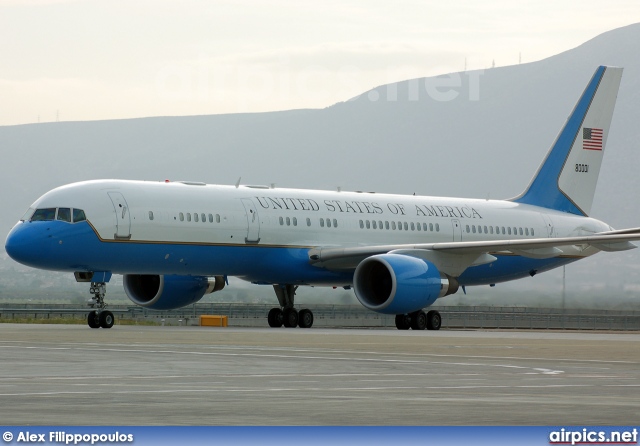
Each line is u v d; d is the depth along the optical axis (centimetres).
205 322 15588
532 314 19325
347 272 14962
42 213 12631
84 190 12825
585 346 10094
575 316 19462
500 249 14338
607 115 18862
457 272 14612
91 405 4625
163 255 13200
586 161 18600
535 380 6169
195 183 13988
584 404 4862
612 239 14062
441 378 6228
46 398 4881
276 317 15175
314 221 14800
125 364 6944
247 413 4412
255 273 14362
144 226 12962
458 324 18550
